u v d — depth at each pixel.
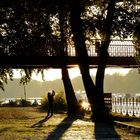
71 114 36.53
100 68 29.27
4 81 41.94
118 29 27.72
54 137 17.72
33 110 46.50
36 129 21.75
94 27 28.34
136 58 33.00
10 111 43.78
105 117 28.33
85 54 29.31
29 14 30.20
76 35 29.20
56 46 34.16
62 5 28.20
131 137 17.44
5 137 17.80
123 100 40.72
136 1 28.41
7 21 31.08
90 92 29.11
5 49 33.22
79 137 17.59
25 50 33.44
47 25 31.23
